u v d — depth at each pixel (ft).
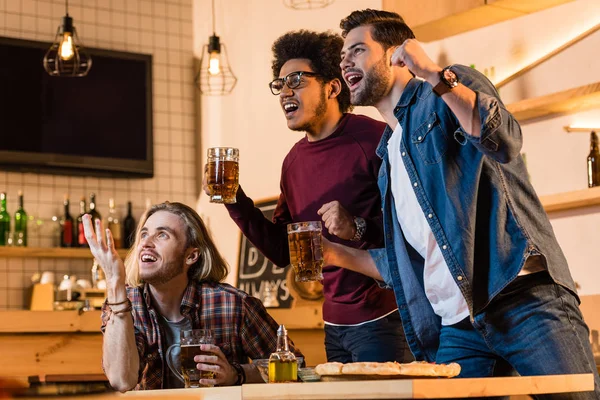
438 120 6.16
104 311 7.34
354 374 4.72
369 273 7.02
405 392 4.10
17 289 17.61
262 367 6.12
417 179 6.22
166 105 19.84
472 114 5.55
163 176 19.57
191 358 6.58
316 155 8.30
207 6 19.45
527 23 11.19
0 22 18.22
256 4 17.12
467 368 6.13
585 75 10.51
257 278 15.64
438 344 6.57
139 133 19.11
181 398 4.94
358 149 8.02
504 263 5.82
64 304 16.28
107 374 6.91
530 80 11.18
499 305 5.88
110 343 6.86
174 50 20.13
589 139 10.51
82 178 18.70
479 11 11.07
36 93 17.99
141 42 19.77
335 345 8.22
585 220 10.60
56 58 17.02
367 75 6.75
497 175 5.98
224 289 8.00
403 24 6.86
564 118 10.82
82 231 18.01
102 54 18.88
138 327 7.61
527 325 5.77
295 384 4.48
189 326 7.83
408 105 6.47
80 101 18.47
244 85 17.53
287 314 11.10
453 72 5.57
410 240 6.51
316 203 8.23
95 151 18.51
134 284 7.96
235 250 17.26
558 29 10.84
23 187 18.07
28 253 17.20
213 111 18.97
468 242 5.90
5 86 17.71
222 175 6.93
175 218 7.89
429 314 6.51
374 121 8.24
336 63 8.29
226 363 6.64
